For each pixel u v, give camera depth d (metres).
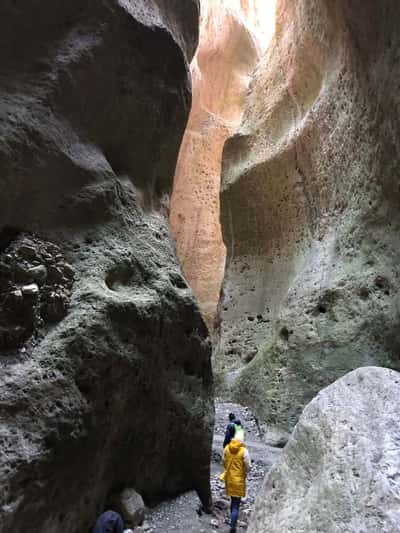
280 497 3.05
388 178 7.31
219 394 9.23
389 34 6.77
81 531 3.72
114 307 4.13
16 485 2.99
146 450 4.61
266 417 7.77
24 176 3.98
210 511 4.94
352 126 8.39
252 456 6.61
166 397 4.82
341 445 2.83
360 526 2.31
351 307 7.62
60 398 3.46
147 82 5.55
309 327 7.90
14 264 3.67
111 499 4.19
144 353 4.45
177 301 5.05
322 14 9.52
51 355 3.59
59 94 4.49
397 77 6.57
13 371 3.35
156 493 4.80
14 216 3.90
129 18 5.29
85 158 4.66
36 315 3.67
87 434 3.64
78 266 4.26
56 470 3.31
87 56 4.77
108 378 3.95
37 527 3.18
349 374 3.51
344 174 8.59
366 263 7.79
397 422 2.87
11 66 4.25
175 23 6.49
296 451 3.20
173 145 6.21
